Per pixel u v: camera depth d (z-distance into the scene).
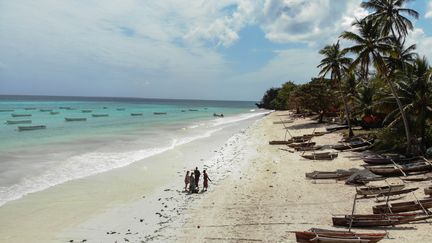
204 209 18.30
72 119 77.25
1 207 18.28
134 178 25.16
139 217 17.20
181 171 27.75
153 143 42.78
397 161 26.23
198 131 59.03
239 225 15.79
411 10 39.97
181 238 14.56
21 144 39.62
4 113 102.31
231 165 29.88
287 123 66.38
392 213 15.52
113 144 40.97
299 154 33.81
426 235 13.20
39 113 104.69
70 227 15.82
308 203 18.62
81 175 25.59
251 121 84.94
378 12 41.59
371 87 43.41
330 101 57.12
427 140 29.69
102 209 18.34
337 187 21.52
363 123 44.44
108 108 151.62
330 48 43.38
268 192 21.12
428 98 27.33
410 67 29.66
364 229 14.49
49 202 19.27
